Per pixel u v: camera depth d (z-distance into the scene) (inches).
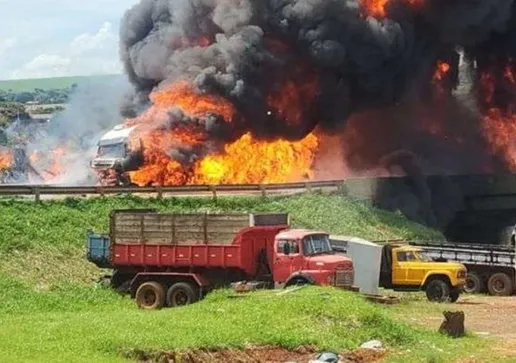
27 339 971.9
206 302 1285.7
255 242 1459.2
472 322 1401.3
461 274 1662.2
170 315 1145.4
